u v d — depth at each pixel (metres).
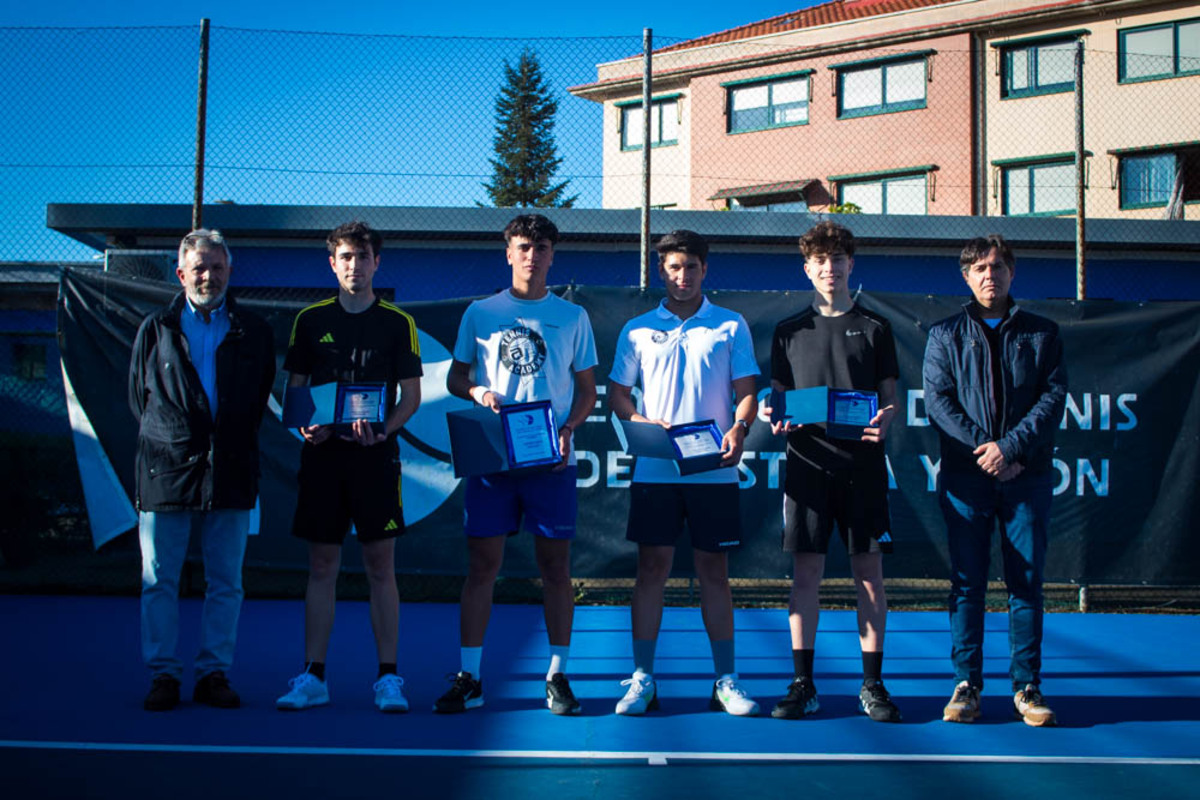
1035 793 3.00
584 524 6.59
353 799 2.86
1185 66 23.73
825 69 26.56
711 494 4.07
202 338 4.09
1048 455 4.05
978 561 4.03
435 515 6.65
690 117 28.05
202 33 7.43
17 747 3.35
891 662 5.06
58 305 6.59
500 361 4.09
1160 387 6.77
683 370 4.17
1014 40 24.91
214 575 4.07
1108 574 6.68
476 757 3.31
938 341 4.16
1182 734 3.74
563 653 4.05
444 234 11.63
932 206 25.22
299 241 11.95
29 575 6.86
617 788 2.99
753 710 3.95
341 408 3.93
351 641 5.39
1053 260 12.72
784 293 6.71
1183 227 12.43
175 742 3.43
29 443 6.88
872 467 4.02
